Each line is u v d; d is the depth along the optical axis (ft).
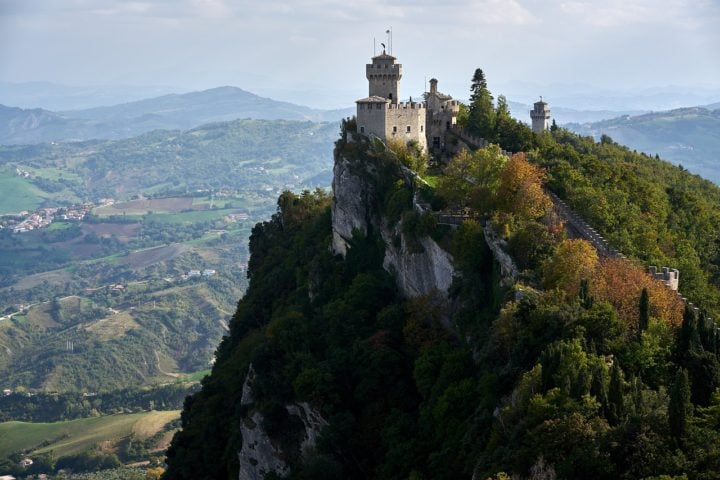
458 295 531.91
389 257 628.69
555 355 354.95
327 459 494.59
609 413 324.39
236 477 612.70
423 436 457.27
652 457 296.30
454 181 597.93
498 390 404.98
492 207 559.79
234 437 623.77
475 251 529.45
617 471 299.99
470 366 479.41
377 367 531.91
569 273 450.71
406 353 543.39
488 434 383.04
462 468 391.24
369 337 565.94
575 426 313.32
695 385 350.23
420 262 583.99
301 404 547.49
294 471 546.26
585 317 388.98
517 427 339.77
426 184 629.92
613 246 536.42
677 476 280.51
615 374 328.08
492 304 503.61
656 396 333.42
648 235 582.76
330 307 613.52
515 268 490.49
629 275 440.04
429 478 422.00
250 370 611.88
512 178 556.92
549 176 625.82
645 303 392.27
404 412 506.07
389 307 581.12
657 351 369.50
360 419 522.88
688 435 300.81
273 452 566.36
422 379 501.15
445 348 512.22
